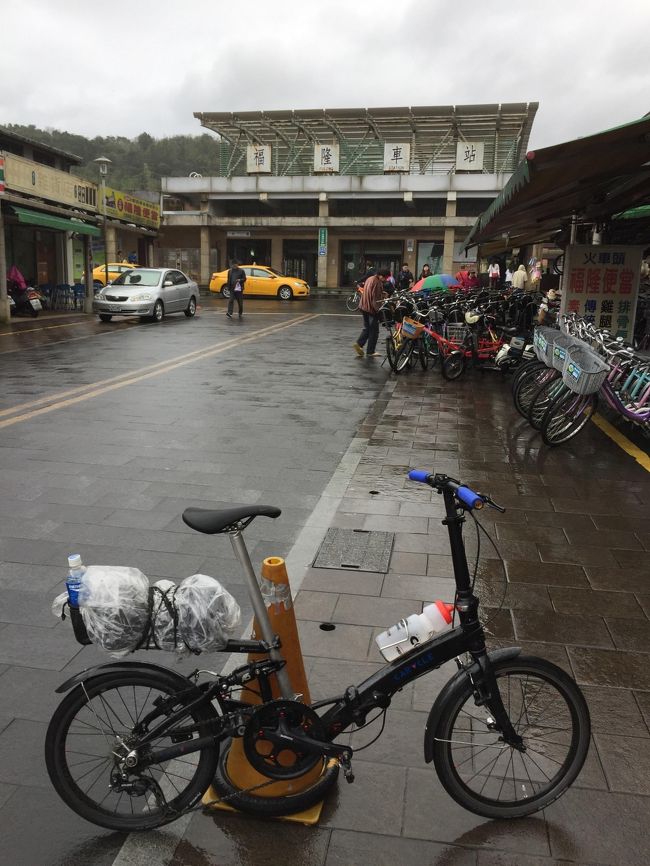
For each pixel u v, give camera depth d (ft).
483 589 12.95
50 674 10.44
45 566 13.87
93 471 19.76
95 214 76.33
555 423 22.59
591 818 7.91
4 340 49.01
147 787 7.62
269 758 7.91
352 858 7.41
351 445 22.84
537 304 40.40
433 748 7.66
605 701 9.77
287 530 15.78
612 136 17.54
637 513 16.89
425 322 37.88
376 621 11.86
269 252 123.65
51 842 7.63
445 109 97.66
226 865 7.34
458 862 7.35
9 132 68.54
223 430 24.59
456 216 110.73
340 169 112.88
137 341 49.62
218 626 7.33
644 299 44.62
